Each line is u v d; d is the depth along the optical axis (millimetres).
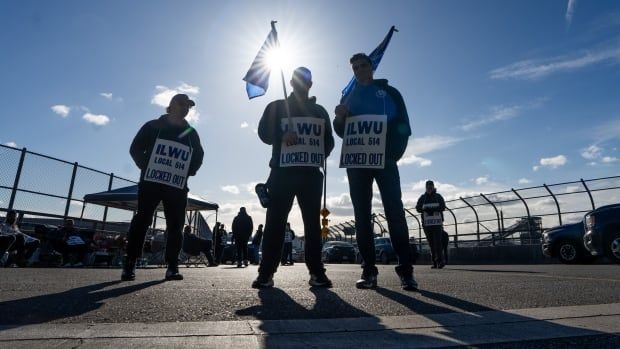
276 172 3643
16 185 10688
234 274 5688
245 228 12305
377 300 2713
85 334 1624
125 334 1634
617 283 4004
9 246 7977
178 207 4434
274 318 2053
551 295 3033
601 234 8703
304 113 3703
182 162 4453
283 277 4953
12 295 2725
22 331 1658
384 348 1518
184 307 2316
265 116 3840
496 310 2348
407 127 3699
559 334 1771
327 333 1732
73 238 9523
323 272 3643
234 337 1631
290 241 15250
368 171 3672
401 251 3477
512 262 16141
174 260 4387
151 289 3215
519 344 1618
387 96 3742
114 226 14148
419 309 2373
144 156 4449
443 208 9516
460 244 18328
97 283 3742
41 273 5223
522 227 16062
